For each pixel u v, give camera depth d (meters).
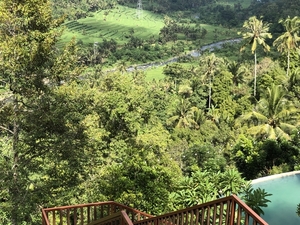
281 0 158.38
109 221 7.32
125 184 15.45
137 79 64.56
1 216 14.91
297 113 32.16
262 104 30.25
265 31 48.31
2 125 16.62
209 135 39.03
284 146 27.52
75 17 187.62
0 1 15.42
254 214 5.05
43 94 16.14
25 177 15.79
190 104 52.81
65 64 16.95
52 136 16.03
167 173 17.38
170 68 77.62
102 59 120.50
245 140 27.94
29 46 15.42
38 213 15.93
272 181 19.88
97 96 27.28
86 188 19.27
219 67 63.19
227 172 17.89
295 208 16.92
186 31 163.62
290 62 55.09
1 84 15.68
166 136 32.31
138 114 30.61
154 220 7.97
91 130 19.89
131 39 147.00
